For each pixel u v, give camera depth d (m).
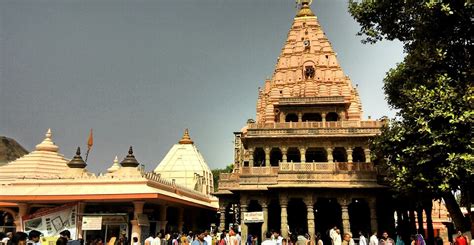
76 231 27.56
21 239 10.30
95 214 27.06
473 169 20.36
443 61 23.59
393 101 27.88
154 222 36.75
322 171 37.00
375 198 35.91
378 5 25.39
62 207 28.25
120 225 27.27
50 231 27.59
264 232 38.41
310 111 48.44
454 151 21.66
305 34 57.75
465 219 23.64
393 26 26.31
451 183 22.02
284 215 36.34
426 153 22.52
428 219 31.66
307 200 36.59
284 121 48.59
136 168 31.86
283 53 57.78
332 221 43.53
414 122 23.28
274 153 47.91
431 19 23.05
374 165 36.31
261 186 39.44
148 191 29.25
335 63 54.59
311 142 43.69
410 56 25.33
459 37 23.09
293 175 37.28
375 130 42.19
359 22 27.11
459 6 21.73
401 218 41.94
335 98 47.69
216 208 51.44
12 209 34.97
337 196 36.53
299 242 21.33
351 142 42.88
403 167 23.95
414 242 22.72
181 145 70.25
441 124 22.11
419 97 22.78
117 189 29.77
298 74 54.66
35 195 28.89
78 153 34.34
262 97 59.69
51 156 41.22
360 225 42.66
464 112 20.94
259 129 44.25
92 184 30.62
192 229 47.44
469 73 22.30
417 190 24.38
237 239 23.58
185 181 62.47
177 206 41.28
